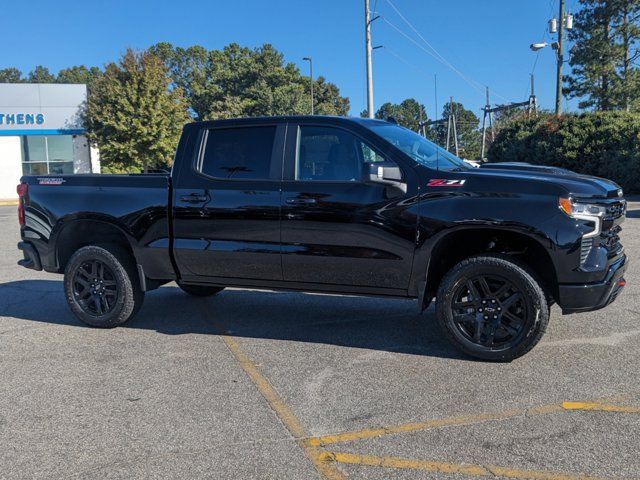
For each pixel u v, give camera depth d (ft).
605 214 14.65
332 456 10.77
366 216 15.89
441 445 11.08
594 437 11.23
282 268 17.11
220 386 14.25
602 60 132.16
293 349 17.02
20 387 14.40
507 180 14.98
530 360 15.51
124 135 112.47
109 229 20.12
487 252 15.48
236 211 17.34
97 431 11.96
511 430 11.61
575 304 14.56
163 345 17.63
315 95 265.95
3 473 10.41
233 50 259.39
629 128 83.66
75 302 19.67
